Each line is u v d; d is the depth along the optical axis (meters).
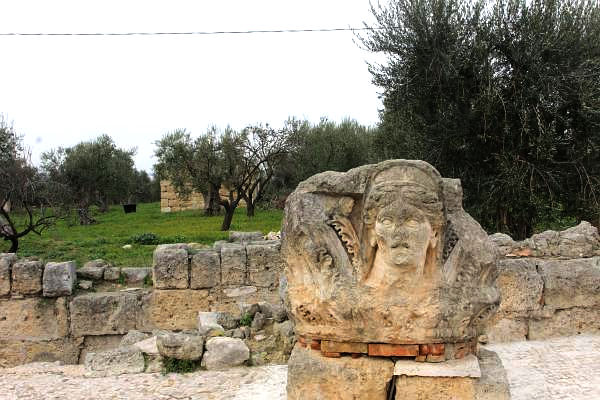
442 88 12.91
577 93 12.16
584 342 6.43
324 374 3.91
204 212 27.42
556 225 14.23
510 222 13.45
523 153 12.84
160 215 28.19
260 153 23.58
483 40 12.45
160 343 5.73
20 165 17.11
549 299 6.77
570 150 12.72
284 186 28.00
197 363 5.75
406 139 14.00
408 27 12.97
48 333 8.23
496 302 3.97
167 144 25.62
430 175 3.74
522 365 5.60
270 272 8.67
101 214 31.03
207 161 23.05
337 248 3.95
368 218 3.75
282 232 4.20
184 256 8.59
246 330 6.44
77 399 4.93
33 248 14.36
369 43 13.33
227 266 8.64
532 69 12.26
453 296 3.81
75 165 28.88
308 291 3.98
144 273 9.10
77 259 12.31
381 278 3.75
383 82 13.45
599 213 12.27
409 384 3.83
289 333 6.15
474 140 13.07
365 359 3.92
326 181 4.05
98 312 8.32
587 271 6.87
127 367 5.71
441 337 3.80
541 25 12.18
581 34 12.39
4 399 4.98
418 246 3.62
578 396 4.64
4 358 8.16
